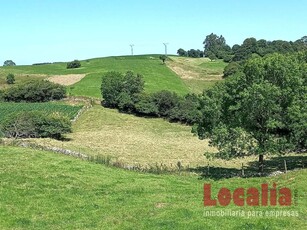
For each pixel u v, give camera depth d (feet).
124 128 331.77
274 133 163.02
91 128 327.47
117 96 400.47
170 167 173.68
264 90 145.18
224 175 151.64
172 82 533.55
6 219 86.84
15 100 447.83
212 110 160.15
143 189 117.70
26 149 163.22
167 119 379.96
